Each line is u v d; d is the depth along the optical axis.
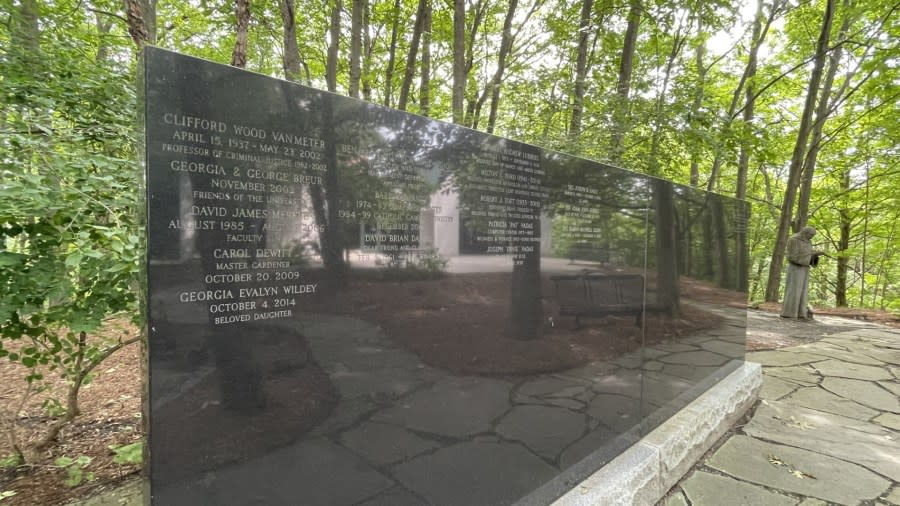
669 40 8.09
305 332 1.36
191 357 1.13
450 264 1.83
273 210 1.29
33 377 2.54
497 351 2.02
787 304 8.59
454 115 6.71
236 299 1.21
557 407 2.29
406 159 1.66
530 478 2.11
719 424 3.35
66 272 2.11
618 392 2.67
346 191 1.47
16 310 2.03
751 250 15.95
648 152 6.08
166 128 1.08
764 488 2.65
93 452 2.84
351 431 1.48
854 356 5.71
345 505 1.46
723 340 3.86
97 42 4.44
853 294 17.06
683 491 2.64
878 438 3.34
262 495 1.26
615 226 2.74
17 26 2.95
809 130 10.21
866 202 12.29
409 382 1.66
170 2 9.07
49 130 2.30
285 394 1.31
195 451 1.14
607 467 2.43
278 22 8.40
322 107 1.40
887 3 8.52
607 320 2.64
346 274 1.47
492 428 1.97
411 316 1.68
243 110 1.22
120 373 4.36
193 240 1.13
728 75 7.95
